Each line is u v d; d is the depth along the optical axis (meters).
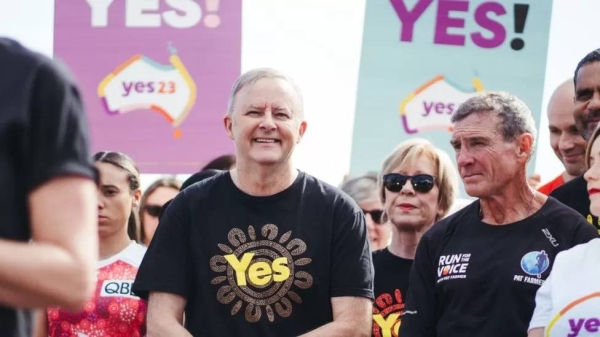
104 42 8.30
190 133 8.24
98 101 8.27
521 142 5.70
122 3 8.30
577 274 5.10
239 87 5.89
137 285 5.73
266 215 5.76
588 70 6.70
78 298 2.49
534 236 5.60
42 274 2.43
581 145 7.34
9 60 2.64
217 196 5.84
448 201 7.36
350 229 5.79
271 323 5.64
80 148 2.64
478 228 5.77
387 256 7.19
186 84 8.26
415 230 7.15
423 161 7.24
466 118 5.78
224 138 8.24
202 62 8.27
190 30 8.28
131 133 8.26
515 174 5.68
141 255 7.45
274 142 5.73
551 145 7.57
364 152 8.18
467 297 5.60
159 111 8.26
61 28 8.30
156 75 8.28
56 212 2.54
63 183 2.57
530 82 8.17
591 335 4.92
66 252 2.49
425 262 5.91
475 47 8.18
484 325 5.51
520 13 8.18
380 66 8.16
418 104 8.16
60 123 2.62
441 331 5.68
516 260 5.54
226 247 5.73
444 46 8.18
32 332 2.73
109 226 7.41
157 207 8.38
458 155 5.85
